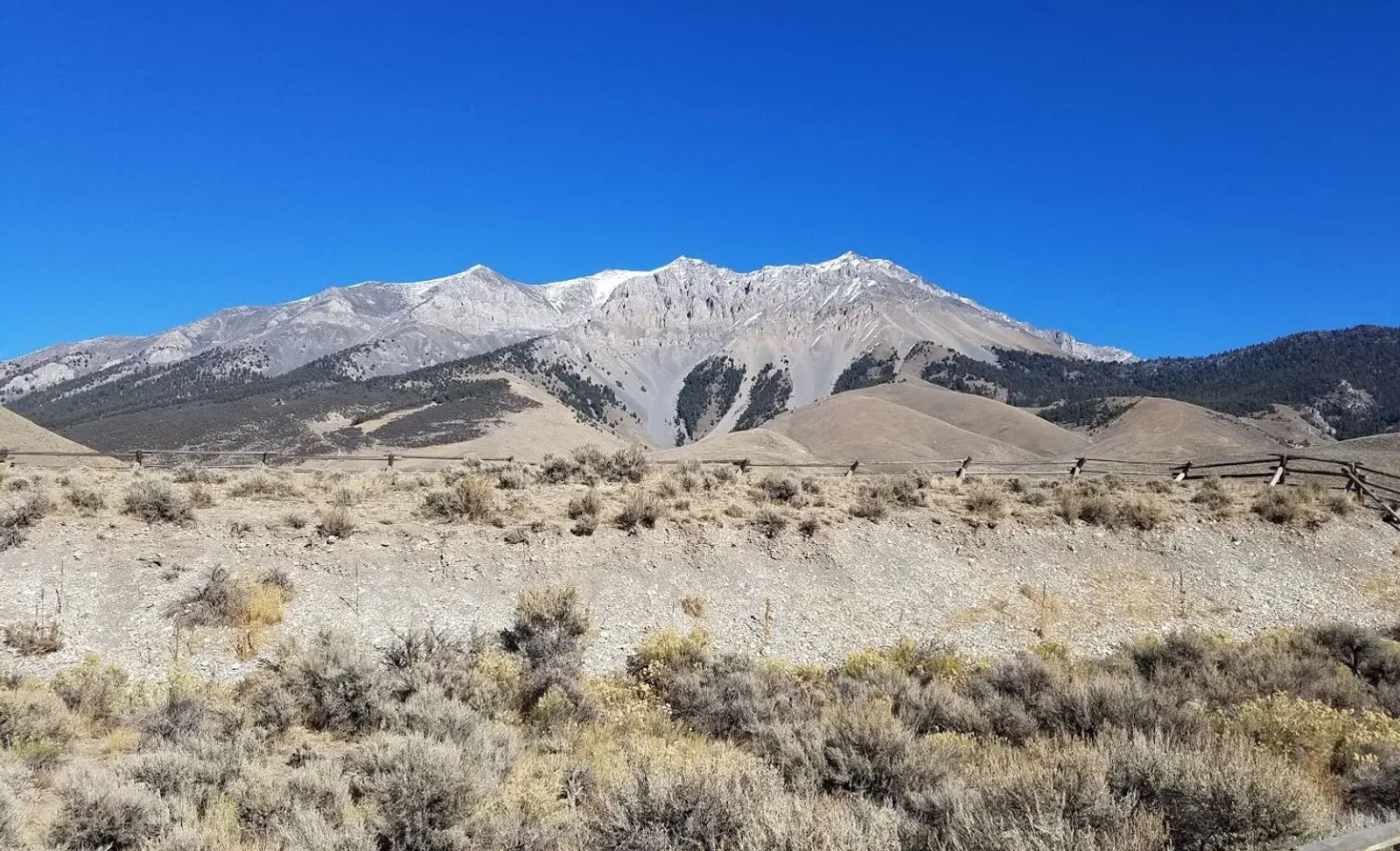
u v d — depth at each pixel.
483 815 7.14
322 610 15.89
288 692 11.17
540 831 6.93
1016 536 23.70
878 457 173.12
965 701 11.77
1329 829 5.86
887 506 25.22
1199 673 13.87
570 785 8.28
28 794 7.75
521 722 10.99
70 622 14.25
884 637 18.69
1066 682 12.52
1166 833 5.64
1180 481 32.69
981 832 5.64
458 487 21.69
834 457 178.25
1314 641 16.58
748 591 19.52
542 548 19.41
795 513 23.34
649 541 20.59
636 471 28.72
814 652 17.70
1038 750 8.71
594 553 19.62
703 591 19.19
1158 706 10.56
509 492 23.84
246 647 14.28
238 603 15.16
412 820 6.84
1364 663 15.30
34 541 16.30
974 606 20.47
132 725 10.57
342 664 11.37
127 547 16.66
